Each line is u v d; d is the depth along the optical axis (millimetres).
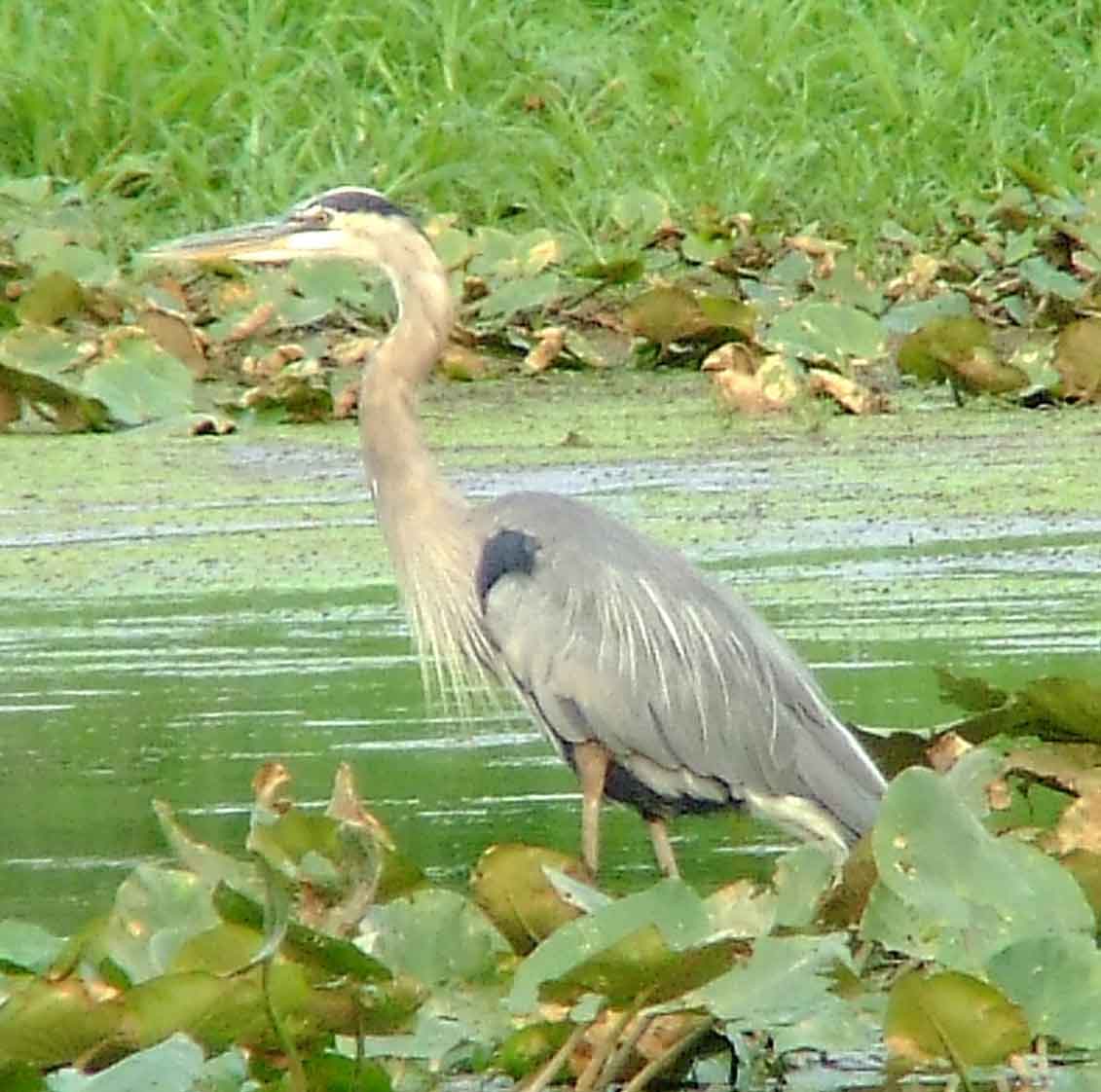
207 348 18609
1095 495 14727
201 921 7574
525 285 19109
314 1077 6945
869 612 12523
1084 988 6711
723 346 17609
